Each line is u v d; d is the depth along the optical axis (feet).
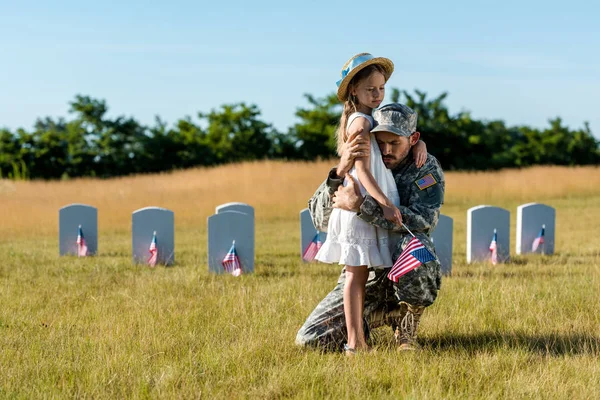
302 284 25.93
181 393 13.24
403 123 14.90
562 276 28.22
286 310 20.79
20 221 60.90
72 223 39.75
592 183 94.38
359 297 15.66
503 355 15.62
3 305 22.88
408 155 15.74
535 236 37.99
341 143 15.98
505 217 35.12
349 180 15.14
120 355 15.62
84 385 13.80
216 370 14.71
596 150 175.73
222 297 23.48
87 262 35.70
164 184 102.01
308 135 163.43
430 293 15.44
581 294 23.03
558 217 61.98
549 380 13.78
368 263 15.07
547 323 19.10
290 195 81.61
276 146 166.50
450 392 13.02
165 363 15.23
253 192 83.97
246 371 14.70
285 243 46.37
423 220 15.07
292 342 16.98
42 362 15.37
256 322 19.12
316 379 13.92
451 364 15.01
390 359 14.97
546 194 88.74
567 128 177.99
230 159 162.40
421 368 14.55
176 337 17.66
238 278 29.35
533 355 15.76
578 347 16.57
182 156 161.48
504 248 35.12
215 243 31.37
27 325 19.65
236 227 31.45
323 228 16.53
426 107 166.40
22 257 38.17
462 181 97.76
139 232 35.12
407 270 14.40
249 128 165.78
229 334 18.13
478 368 14.67
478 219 34.94
